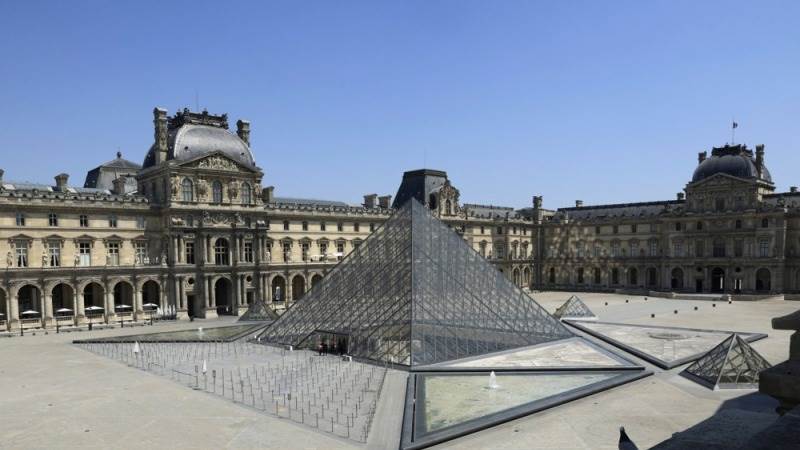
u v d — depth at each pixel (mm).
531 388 55688
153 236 120125
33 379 62125
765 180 160125
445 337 70625
